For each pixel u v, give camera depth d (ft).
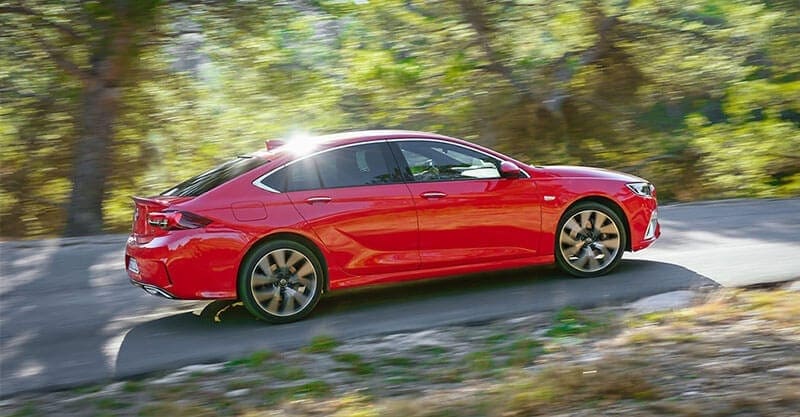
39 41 52.42
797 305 20.42
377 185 22.86
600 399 14.58
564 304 22.45
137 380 18.28
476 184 23.75
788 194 60.03
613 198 25.08
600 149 70.28
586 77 67.77
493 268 24.07
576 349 18.35
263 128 62.75
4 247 33.94
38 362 19.69
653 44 65.82
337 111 65.87
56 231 62.28
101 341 21.27
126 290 26.58
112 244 34.30
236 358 19.40
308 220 22.06
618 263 25.44
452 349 19.22
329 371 18.01
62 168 60.29
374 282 22.85
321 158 22.70
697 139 66.85
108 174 55.11
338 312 23.07
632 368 16.08
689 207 39.29
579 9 63.41
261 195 21.94
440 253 23.35
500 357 18.25
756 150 63.98
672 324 19.58
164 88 59.00
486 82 65.00
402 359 18.56
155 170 63.00
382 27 65.41
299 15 56.80
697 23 65.05
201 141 62.85
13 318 23.65
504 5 63.00
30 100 57.31
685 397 14.39
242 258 21.66
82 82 51.47
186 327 22.27
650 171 68.95
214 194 21.80
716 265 26.08
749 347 17.22
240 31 55.83
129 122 59.31
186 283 21.39
